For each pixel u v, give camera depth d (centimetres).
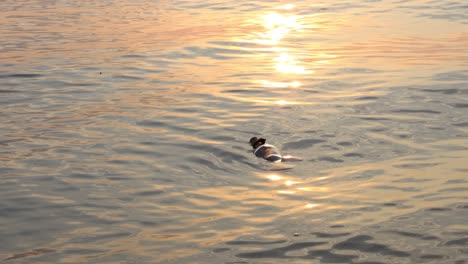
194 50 1515
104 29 1750
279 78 1276
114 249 642
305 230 667
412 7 1978
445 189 753
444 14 1866
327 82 1237
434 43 1530
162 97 1156
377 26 1747
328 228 669
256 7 2052
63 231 683
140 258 622
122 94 1180
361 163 845
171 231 678
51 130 993
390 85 1198
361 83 1221
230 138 947
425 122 993
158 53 1484
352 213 702
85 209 733
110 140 946
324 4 2077
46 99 1155
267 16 1911
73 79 1277
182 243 650
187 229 681
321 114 1047
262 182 797
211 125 1005
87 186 793
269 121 1020
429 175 796
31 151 909
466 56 1393
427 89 1160
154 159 875
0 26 1806
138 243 653
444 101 1090
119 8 2053
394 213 696
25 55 1473
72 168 847
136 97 1159
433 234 645
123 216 715
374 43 1555
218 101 1129
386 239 639
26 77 1295
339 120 1015
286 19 1870
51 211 729
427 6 1983
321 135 951
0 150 916
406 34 1639
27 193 776
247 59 1435
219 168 845
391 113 1039
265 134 962
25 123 1030
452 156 855
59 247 649
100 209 732
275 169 834
